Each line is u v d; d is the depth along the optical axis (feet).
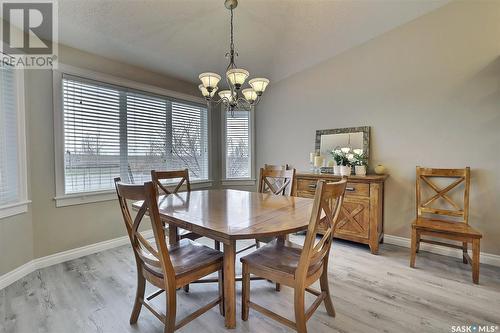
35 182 7.48
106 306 5.75
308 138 11.85
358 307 5.71
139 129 10.27
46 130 7.70
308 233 4.13
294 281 4.38
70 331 4.92
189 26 7.98
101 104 9.06
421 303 5.86
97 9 6.75
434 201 8.71
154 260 4.54
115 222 9.43
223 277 5.25
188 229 4.67
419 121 8.95
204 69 10.85
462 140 8.20
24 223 7.16
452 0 8.18
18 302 5.87
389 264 7.95
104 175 9.20
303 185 10.43
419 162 8.99
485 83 7.80
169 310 4.36
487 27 7.72
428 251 8.93
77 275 7.20
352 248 9.34
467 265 7.82
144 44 8.59
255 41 9.29
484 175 7.89
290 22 8.45
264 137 13.52
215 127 13.58
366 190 8.91
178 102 11.78
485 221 7.90
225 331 4.93
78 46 8.25
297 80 12.16
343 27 9.03
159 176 7.95
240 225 4.42
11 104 6.95
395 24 9.14
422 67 8.84
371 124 10.01
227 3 6.93
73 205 8.33
